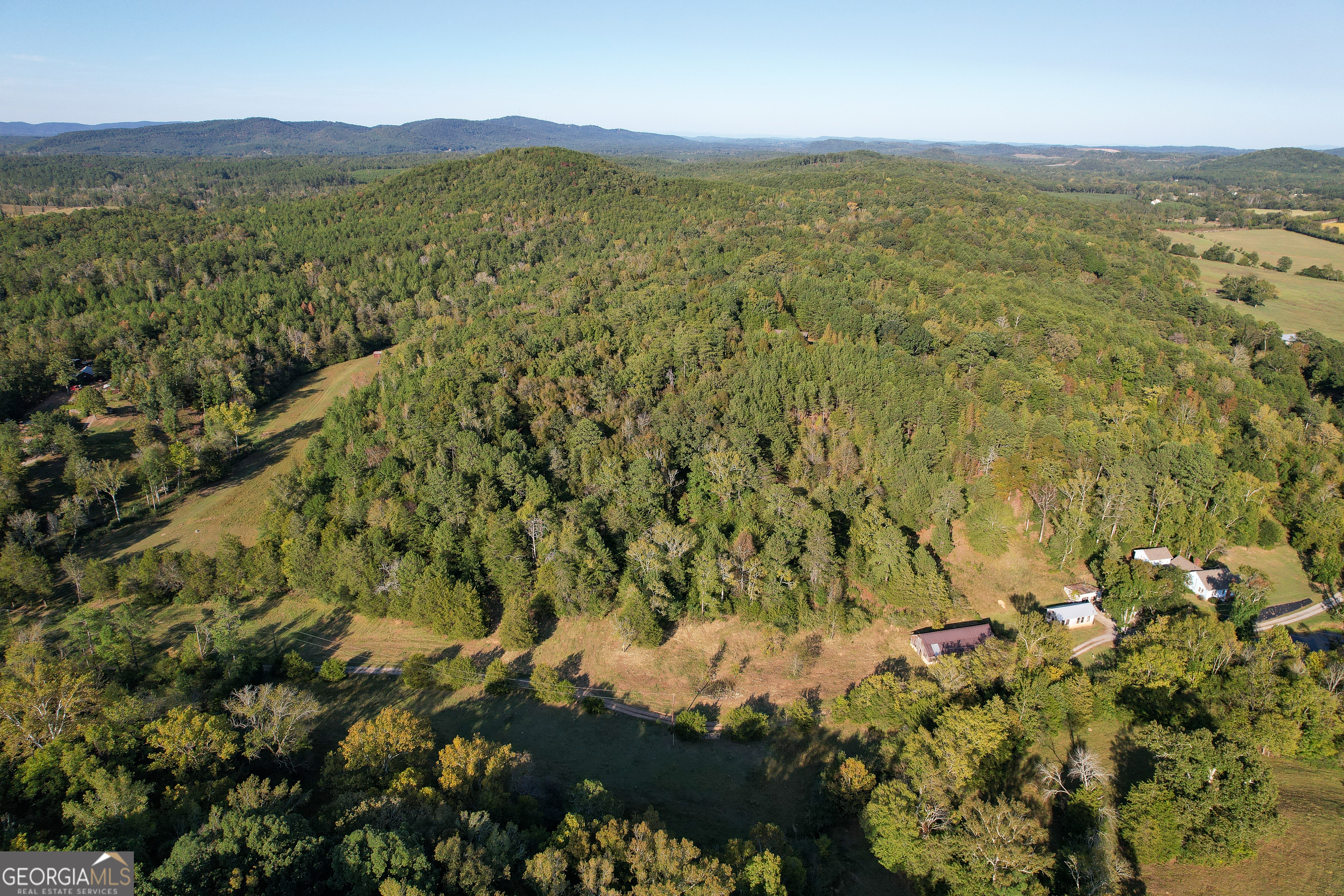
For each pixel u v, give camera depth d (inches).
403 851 1915.6
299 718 2839.6
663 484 4485.7
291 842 1989.4
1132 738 2960.1
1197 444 4808.1
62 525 4429.1
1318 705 2805.1
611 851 2121.1
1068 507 4360.2
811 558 3998.5
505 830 2229.3
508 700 3425.2
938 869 2352.4
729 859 2252.7
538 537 4067.4
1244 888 2329.0
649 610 3777.1
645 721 3334.2
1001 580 4229.8
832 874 2465.6
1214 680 2999.5
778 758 3115.2
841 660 3713.1
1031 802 2719.0
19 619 3855.8
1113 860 2341.3
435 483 4222.4
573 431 4877.0
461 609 3750.0
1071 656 3595.0
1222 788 2490.2
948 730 2765.7
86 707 2711.6
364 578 3937.0
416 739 2640.3
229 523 4768.7
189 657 3420.3
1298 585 4170.8
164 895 1791.3
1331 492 4753.9
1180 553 4274.1
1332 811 2546.8
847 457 4712.1
